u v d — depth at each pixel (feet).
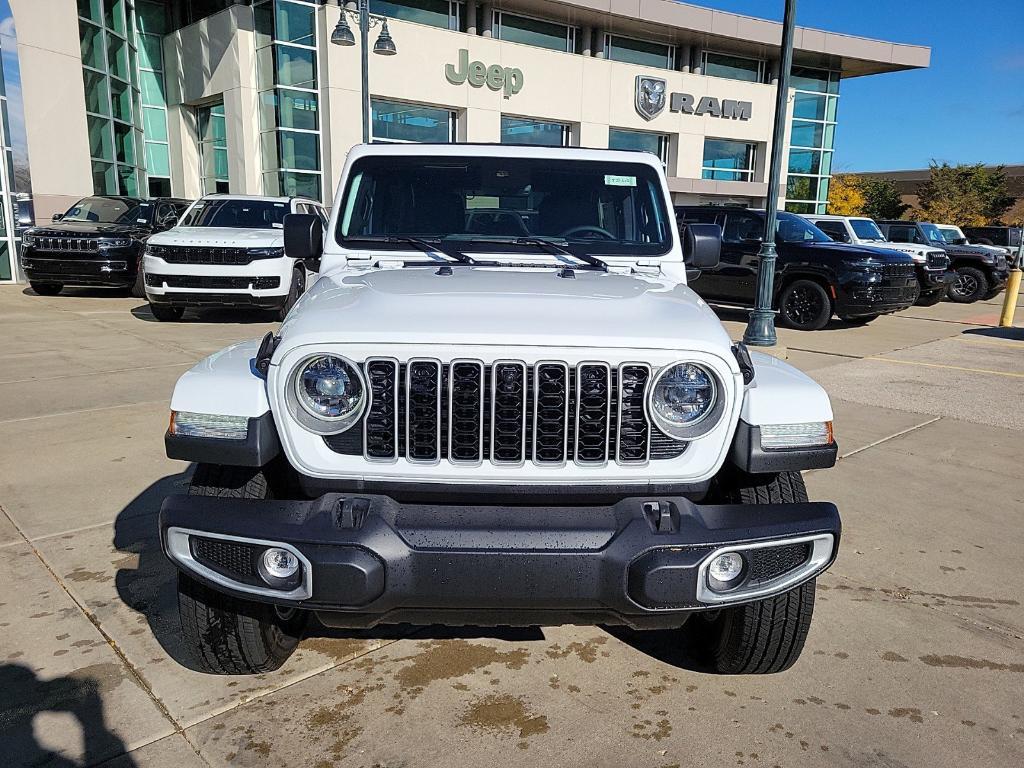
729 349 7.68
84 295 45.37
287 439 7.60
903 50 99.60
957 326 42.75
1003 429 21.08
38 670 9.26
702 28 86.58
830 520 7.63
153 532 13.07
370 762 7.93
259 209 37.09
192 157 76.59
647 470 7.62
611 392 7.46
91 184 54.75
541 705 8.95
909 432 20.68
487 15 78.23
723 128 94.89
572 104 82.58
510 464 7.53
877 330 40.16
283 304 33.96
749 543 7.31
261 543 7.23
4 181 49.14
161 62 76.33
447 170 11.46
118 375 24.47
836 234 51.11
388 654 9.96
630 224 11.50
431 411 7.50
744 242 40.19
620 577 7.12
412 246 11.10
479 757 8.04
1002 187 141.08
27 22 49.06
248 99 67.10
